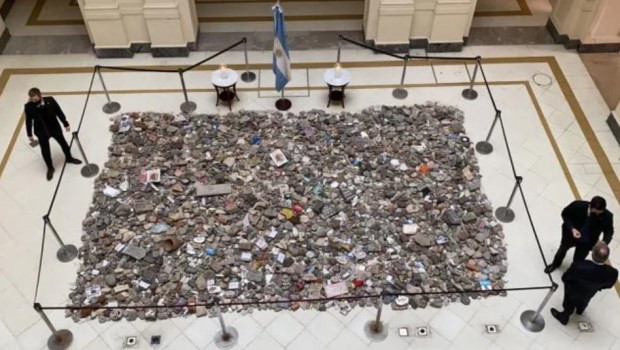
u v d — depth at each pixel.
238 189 7.40
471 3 8.97
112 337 6.16
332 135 8.05
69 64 9.31
